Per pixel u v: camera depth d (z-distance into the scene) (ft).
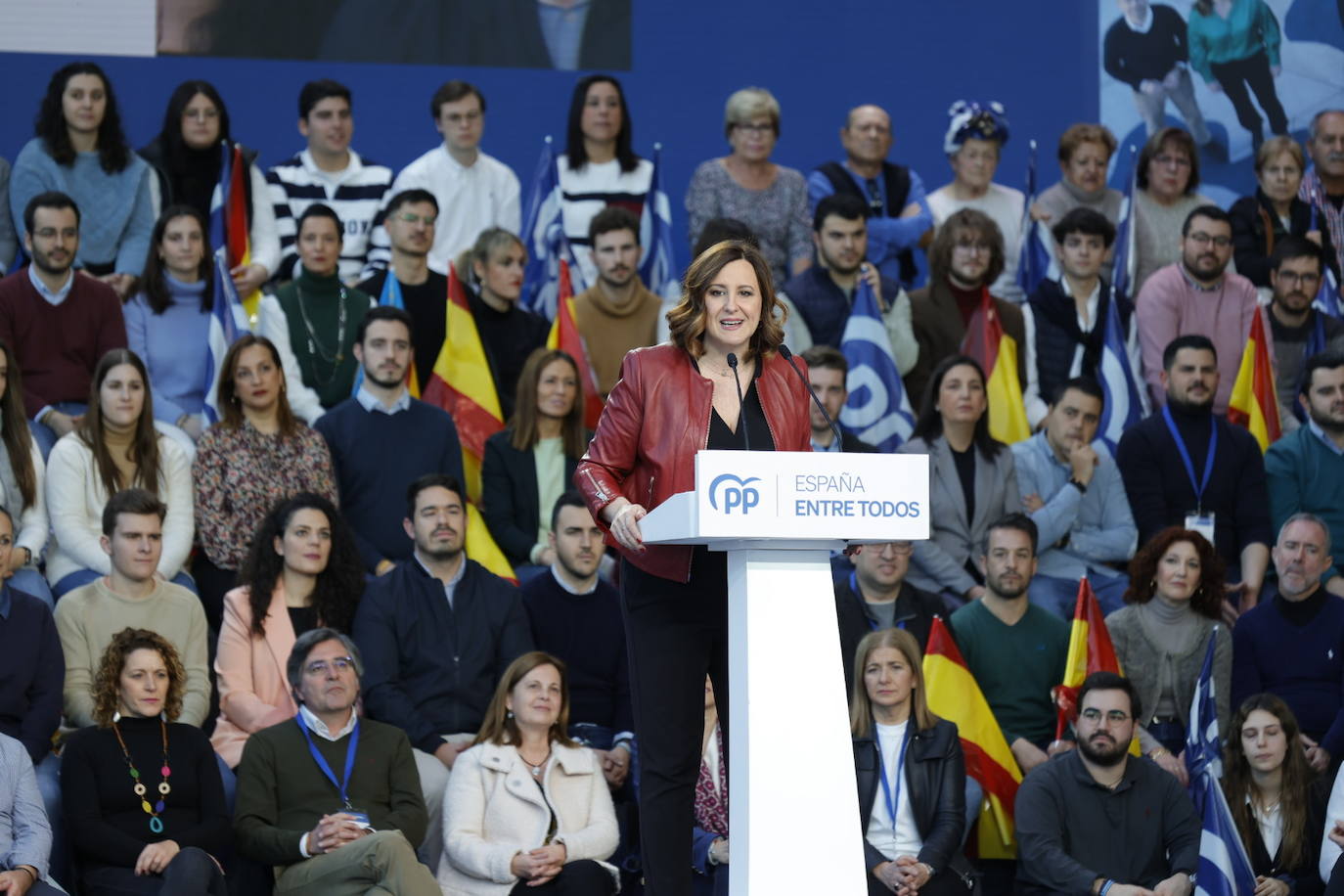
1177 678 62.59
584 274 79.56
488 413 70.49
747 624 27.02
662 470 30.86
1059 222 77.92
